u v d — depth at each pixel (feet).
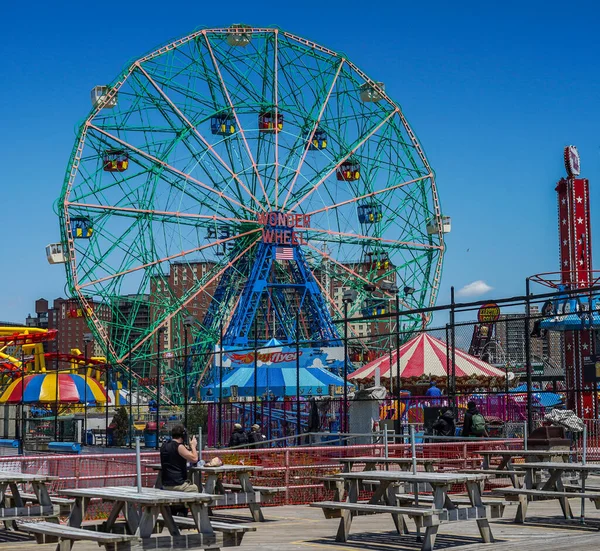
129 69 254.88
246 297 270.67
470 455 74.33
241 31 267.39
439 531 47.44
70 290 251.80
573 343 157.17
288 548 41.75
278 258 277.23
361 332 290.35
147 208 259.39
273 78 279.28
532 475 55.36
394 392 128.06
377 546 42.50
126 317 286.25
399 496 47.60
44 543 44.65
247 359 142.51
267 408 142.82
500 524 49.90
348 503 44.57
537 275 125.39
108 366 165.37
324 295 290.35
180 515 51.98
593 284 122.42
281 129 280.92
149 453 59.31
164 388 286.46
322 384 135.23
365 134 288.92
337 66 285.64
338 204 288.10
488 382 127.75
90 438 199.11
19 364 271.49
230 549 41.39
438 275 293.64
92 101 251.19
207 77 270.46
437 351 129.90
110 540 36.37
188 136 268.62
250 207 282.97
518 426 104.47
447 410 88.69
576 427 78.02
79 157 249.34
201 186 267.80
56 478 45.70
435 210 292.40
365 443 98.68
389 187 289.53
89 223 250.16
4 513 43.68
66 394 203.82
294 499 64.90
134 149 254.06
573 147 177.06
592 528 47.52
